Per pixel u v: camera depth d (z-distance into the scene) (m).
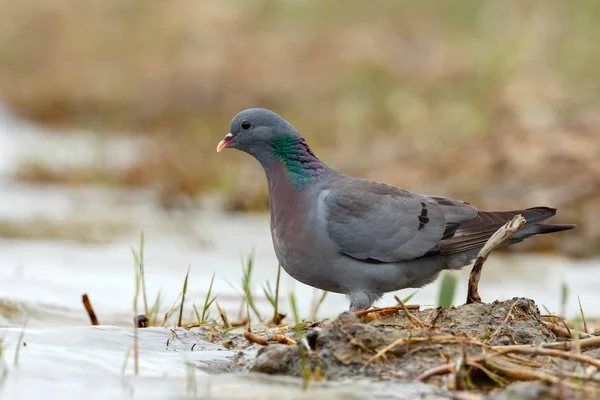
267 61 28.17
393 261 9.27
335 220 9.18
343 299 11.58
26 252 13.98
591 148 17.81
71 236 15.27
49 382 7.05
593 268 13.70
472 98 23.06
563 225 9.45
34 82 30.28
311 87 26.09
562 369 7.27
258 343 8.29
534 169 17.20
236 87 27.09
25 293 11.16
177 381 7.23
